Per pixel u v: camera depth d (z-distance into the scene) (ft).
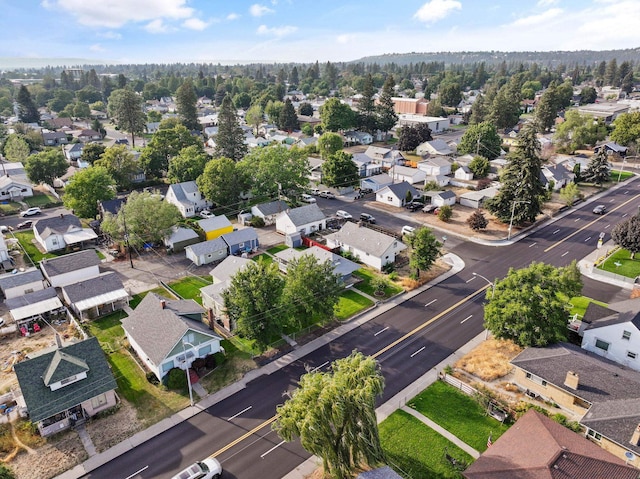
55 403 122.52
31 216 292.40
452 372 142.41
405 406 129.08
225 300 154.51
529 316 141.28
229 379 142.51
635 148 420.36
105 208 267.80
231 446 117.39
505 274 208.74
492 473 95.40
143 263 225.15
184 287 200.64
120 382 141.18
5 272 213.66
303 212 260.01
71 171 376.27
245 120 613.93
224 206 295.07
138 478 108.17
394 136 549.95
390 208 302.45
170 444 118.11
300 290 156.25
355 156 396.78
